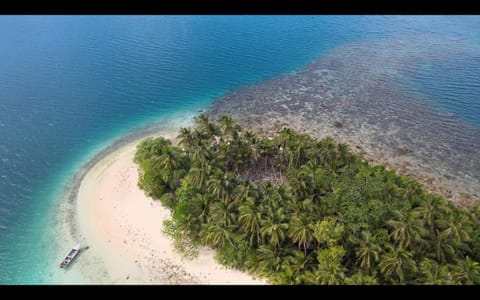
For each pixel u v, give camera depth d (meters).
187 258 62.59
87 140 96.56
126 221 70.75
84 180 82.50
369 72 126.25
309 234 54.53
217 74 130.12
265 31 169.25
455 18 175.25
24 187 80.19
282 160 78.75
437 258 53.19
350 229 54.59
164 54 146.88
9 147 92.50
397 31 162.50
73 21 184.38
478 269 50.28
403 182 65.62
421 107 105.19
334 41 154.88
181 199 66.25
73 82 124.50
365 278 50.06
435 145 90.06
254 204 59.03
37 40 160.38
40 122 103.00
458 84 116.19
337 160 71.44
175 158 74.38
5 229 69.69
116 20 185.50
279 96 114.62
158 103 113.44
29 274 61.22
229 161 78.19
